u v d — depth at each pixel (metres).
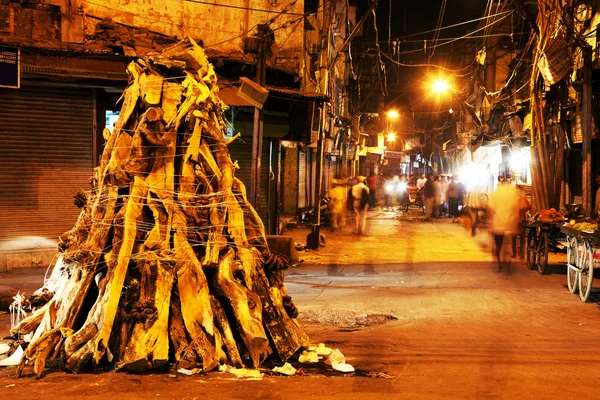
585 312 10.82
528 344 8.56
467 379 6.87
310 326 9.70
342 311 10.66
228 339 7.12
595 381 6.89
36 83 14.86
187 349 6.88
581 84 18.53
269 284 8.29
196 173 8.23
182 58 8.51
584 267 11.78
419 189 43.44
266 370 7.00
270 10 20.12
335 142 36.94
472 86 43.94
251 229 8.63
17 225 14.96
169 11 18.52
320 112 20.30
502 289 13.02
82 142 15.64
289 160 27.69
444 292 12.65
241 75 18.31
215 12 19.20
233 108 18.75
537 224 15.16
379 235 24.52
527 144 27.27
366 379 6.77
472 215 24.48
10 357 7.34
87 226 7.84
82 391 6.08
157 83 8.11
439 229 27.72
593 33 19.48
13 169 14.91
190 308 7.16
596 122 18.28
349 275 14.91
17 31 15.52
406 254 18.92
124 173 7.78
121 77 15.06
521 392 6.44
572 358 7.85
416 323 9.90
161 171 7.95
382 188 43.41
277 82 20.05
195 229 7.85
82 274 7.41
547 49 18.80
